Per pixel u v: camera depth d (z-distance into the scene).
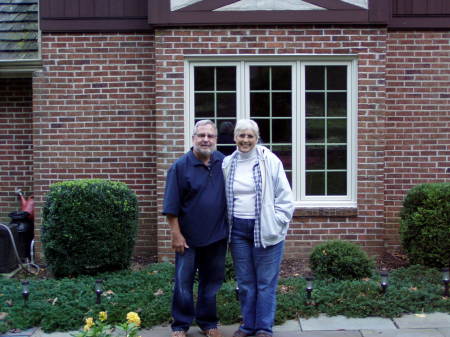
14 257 6.93
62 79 7.25
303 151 7.04
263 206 4.27
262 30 6.88
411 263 6.55
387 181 7.30
